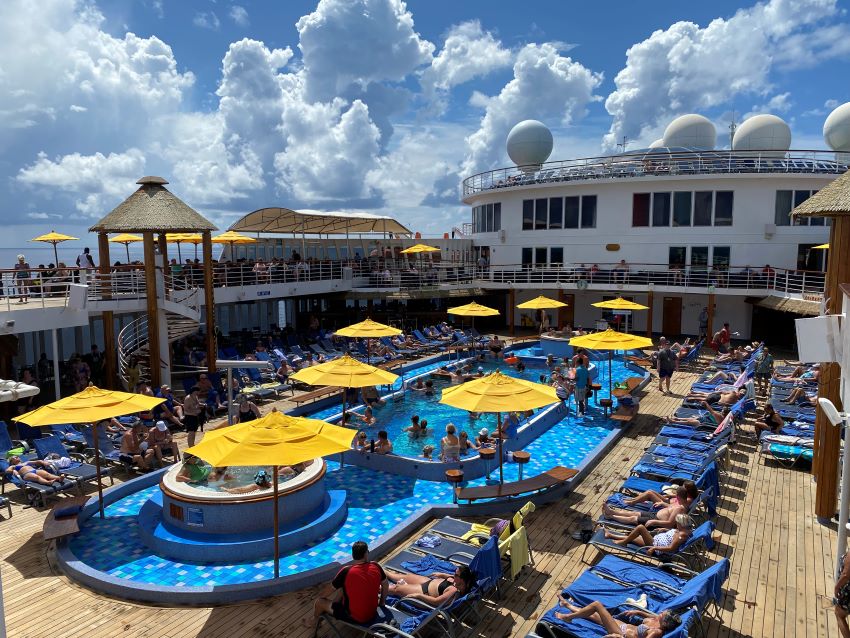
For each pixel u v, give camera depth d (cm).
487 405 1095
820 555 966
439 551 908
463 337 3075
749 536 1031
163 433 1393
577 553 984
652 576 797
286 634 778
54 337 1692
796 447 1387
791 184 2991
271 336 2803
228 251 3569
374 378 1416
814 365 2097
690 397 1791
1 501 1131
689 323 3341
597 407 1970
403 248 4100
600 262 3353
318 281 3045
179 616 817
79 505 1052
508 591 871
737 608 820
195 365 2206
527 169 3753
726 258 3095
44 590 881
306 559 991
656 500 1026
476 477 1380
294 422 895
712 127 3491
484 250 3919
